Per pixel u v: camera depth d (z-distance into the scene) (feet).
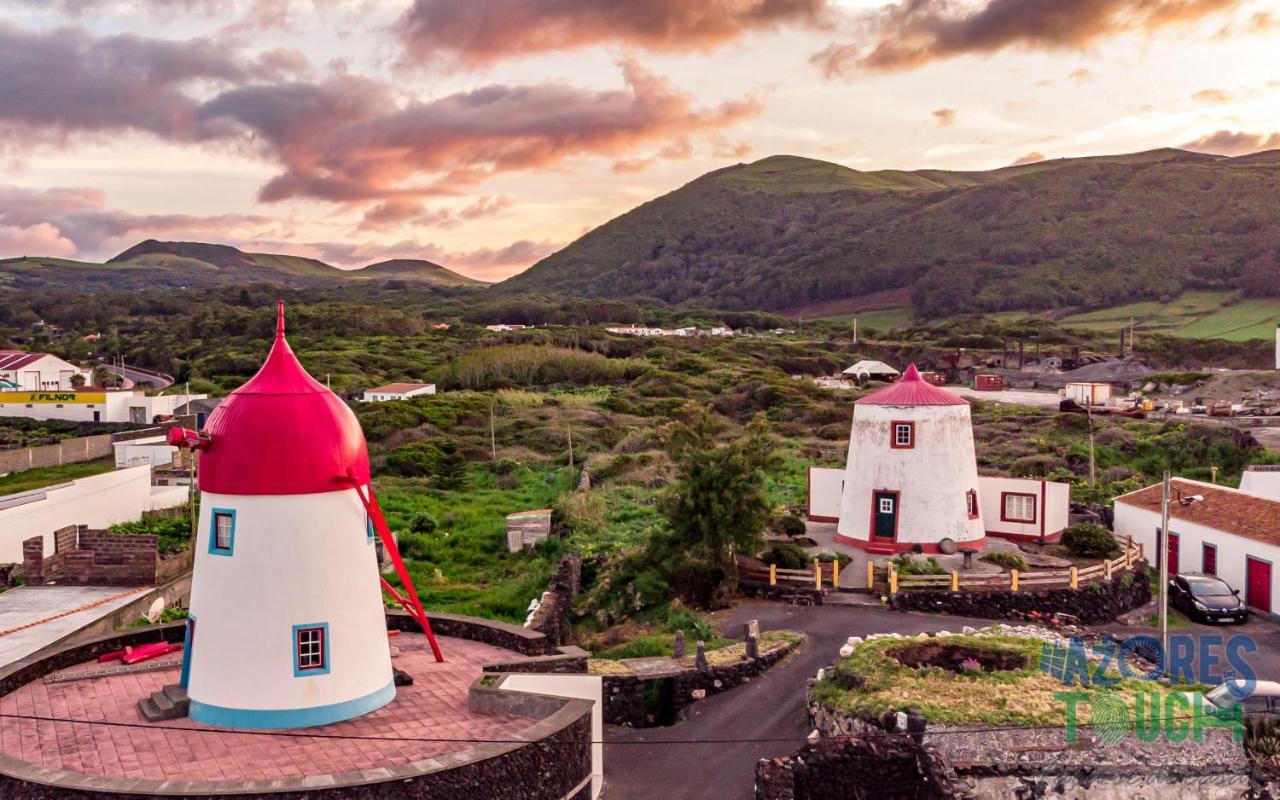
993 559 126.21
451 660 85.35
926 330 641.40
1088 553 132.05
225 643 69.10
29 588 114.93
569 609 123.95
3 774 58.49
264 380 71.87
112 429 288.92
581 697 76.64
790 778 72.64
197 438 69.41
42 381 367.45
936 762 71.56
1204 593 115.85
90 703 73.05
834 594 119.44
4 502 127.95
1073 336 587.68
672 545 125.80
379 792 57.98
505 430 266.77
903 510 132.67
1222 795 72.18
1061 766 72.02
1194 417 273.33
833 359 483.92
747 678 96.32
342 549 71.26
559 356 409.49
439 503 185.06
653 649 102.83
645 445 237.66
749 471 125.80
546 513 161.68
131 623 106.22
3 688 74.23
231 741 66.03
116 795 56.18
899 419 132.77
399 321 555.28
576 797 69.31
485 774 62.08
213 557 70.28
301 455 69.51
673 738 87.15
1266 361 481.05
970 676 84.07
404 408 281.54
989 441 250.37
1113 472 205.57
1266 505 125.70
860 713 78.13
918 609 114.62
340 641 70.44
